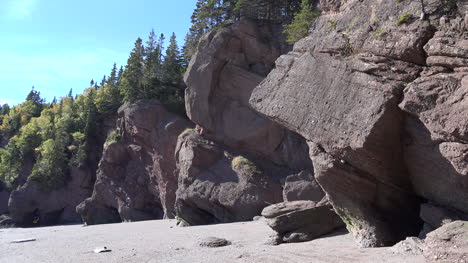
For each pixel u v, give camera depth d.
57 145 72.00
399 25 12.37
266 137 36.75
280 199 32.94
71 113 91.81
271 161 36.56
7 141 108.94
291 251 14.04
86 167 69.62
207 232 24.91
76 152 72.88
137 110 52.03
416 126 11.23
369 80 12.04
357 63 12.75
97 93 99.31
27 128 88.62
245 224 27.66
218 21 48.03
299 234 16.81
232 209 33.97
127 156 57.34
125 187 54.34
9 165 82.06
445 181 11.28
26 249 22.77
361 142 11.64
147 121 50.94
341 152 12.54
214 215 35.72
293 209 18.62
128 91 58.16
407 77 11.48
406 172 13.02
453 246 8.79
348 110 12.38
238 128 38.22
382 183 13.40
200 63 40.56
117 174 57.31
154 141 49.72
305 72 14.49
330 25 15.63
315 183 30.56
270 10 42.31
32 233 39.69
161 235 26.14
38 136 85.81
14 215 68.00
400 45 11.89
